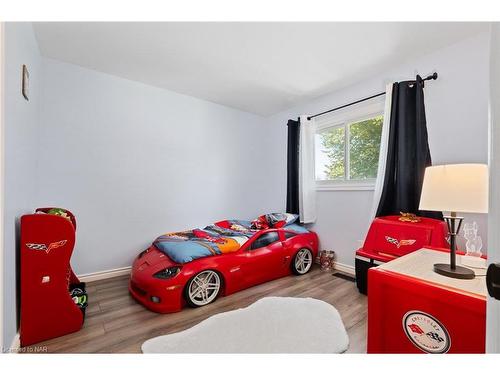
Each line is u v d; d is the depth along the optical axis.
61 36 1.88
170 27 1.76
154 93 2.80
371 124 2.56
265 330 1.50
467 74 1.85
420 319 0.94
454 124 1.91
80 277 2.35
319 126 3.04
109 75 2.51
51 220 1.44
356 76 2.50
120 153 2.58
